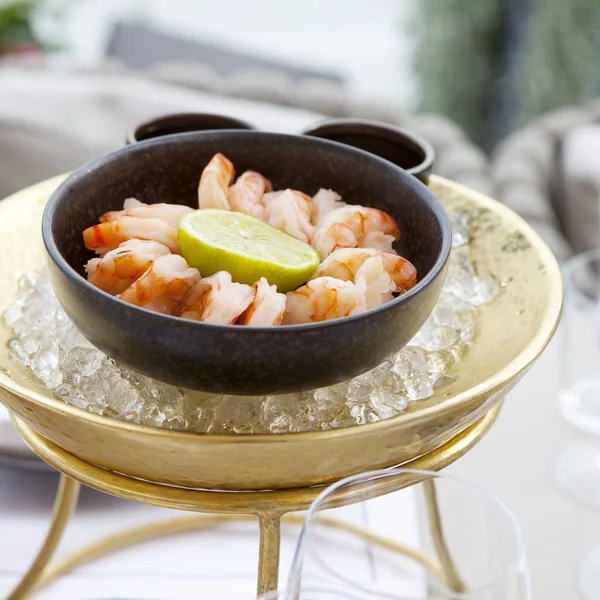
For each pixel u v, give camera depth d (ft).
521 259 2.46
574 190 4.45
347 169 2.41
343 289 2.16
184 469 2.09
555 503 2.80
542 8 7.76
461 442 2.25
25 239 2.49
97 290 2.09
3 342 2.27
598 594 2.60
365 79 10.37
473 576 2.15
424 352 2.31
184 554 2.71
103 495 2.80
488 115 8.74
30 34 6.90
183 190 2.43
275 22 11.62
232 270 2.22
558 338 3.19
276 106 4.86
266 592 2.19
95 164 2.33
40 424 2.12
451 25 8.18
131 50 7.40
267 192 2.44
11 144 4.28
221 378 2.09
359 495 2.11
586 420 2.94
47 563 2.57
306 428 2.14
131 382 2.21
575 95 8.02
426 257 2.29
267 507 2.13
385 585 2.12
